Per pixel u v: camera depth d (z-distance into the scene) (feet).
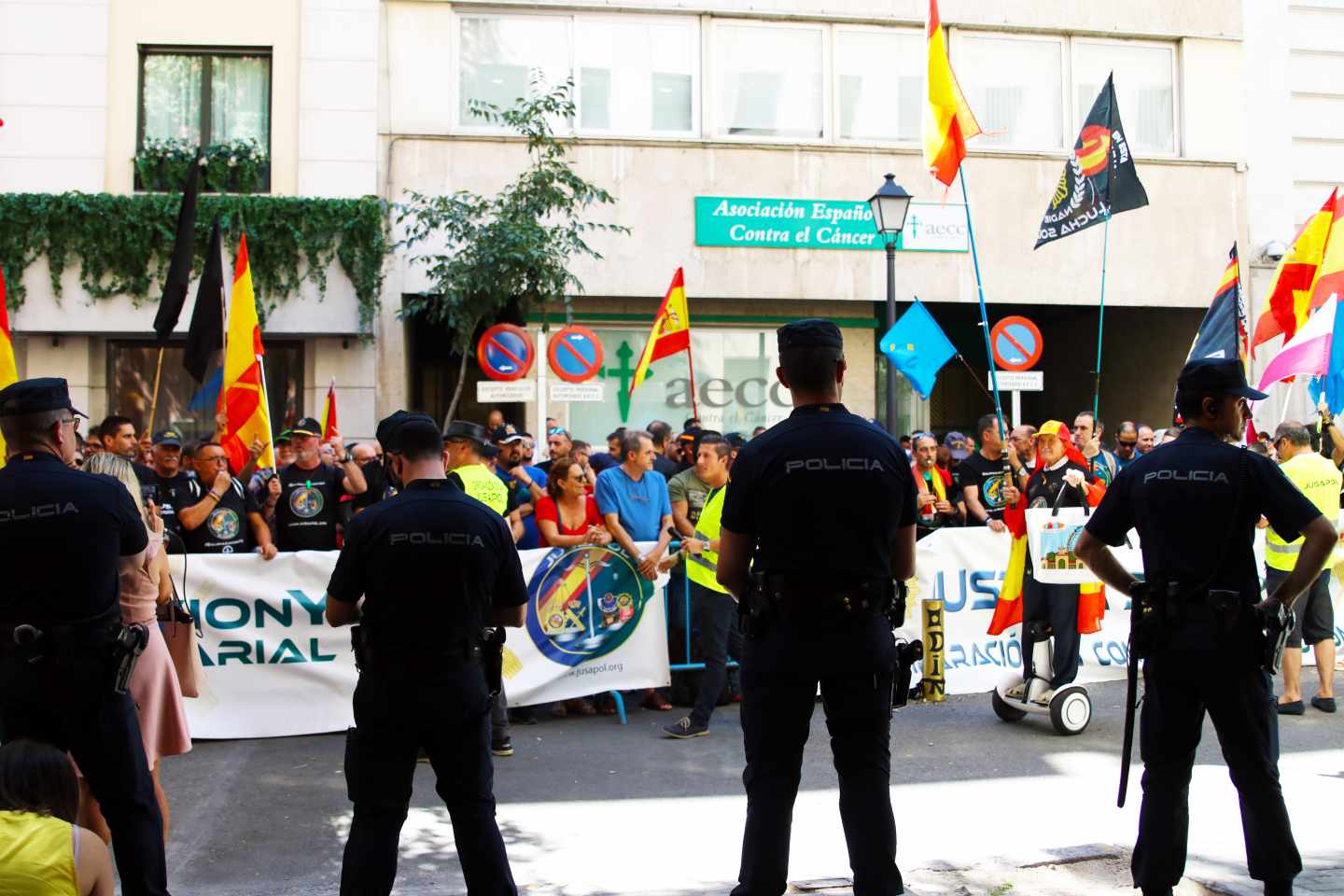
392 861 13.29
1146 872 14.23
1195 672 13.92
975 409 60.75
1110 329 58.90
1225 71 53.21
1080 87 52.54
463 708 13.39
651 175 48.55
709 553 25.46
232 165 45.80
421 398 51.19
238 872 17.24
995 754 23.86
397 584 13.26
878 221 40.22
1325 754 23.71
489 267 41.39
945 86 33.55
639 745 24.89
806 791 21.20
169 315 33.32
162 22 45.68
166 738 16.33
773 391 50.57
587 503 28.04
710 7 49.24
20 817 10.73
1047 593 25.70
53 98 44.96
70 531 13.38
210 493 26.40
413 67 47.16
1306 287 35.14
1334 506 27.27
